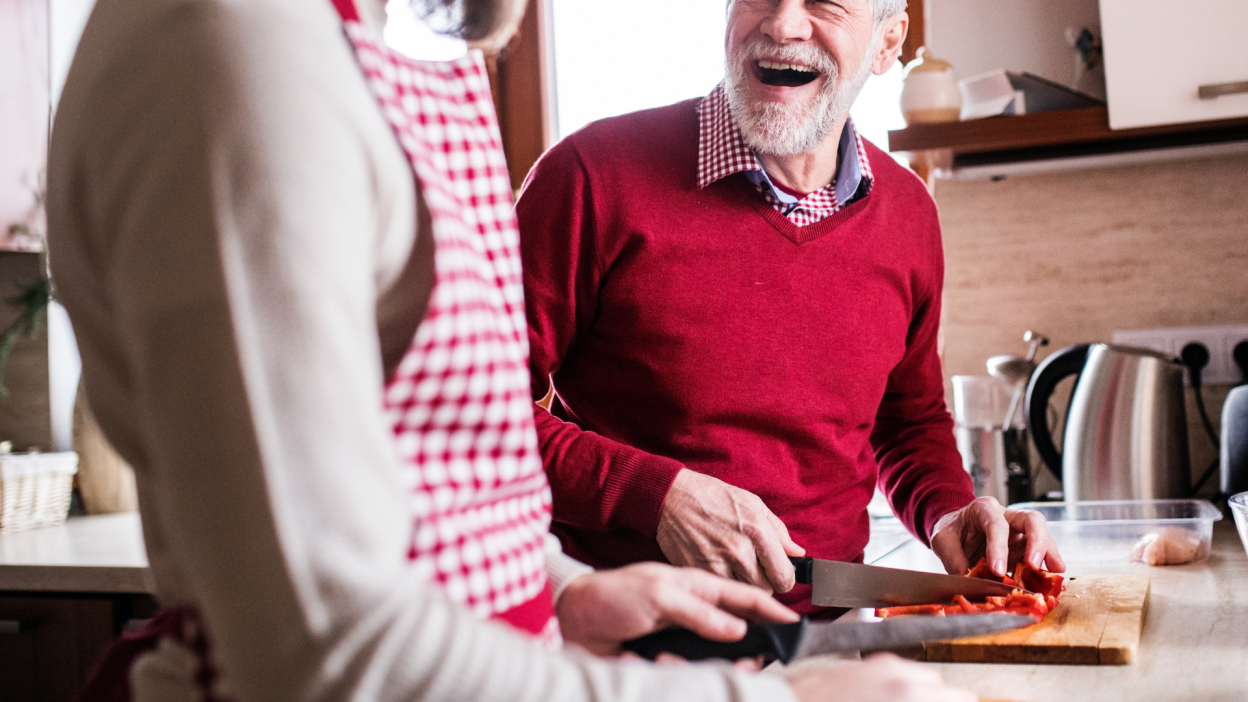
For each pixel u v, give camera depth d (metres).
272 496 0.37
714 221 1.19
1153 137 1.68
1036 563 1.05
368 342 0.41
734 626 0.64
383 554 0.39
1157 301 1.83
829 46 1.16
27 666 1.43
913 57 1.98
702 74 2.13
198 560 0.38
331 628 0.37
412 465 0.48
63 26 2.17
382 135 0.44
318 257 0.39
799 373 1.20
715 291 1.18
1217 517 1.23
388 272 0.46
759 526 1.04
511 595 0.54
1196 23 1.54
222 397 0.37
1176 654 0.83
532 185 1.21
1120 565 1.24
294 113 0.40
